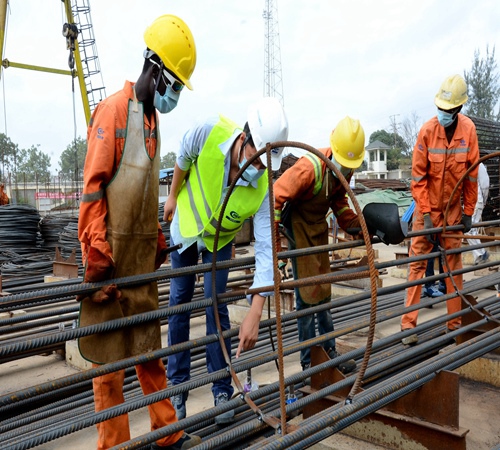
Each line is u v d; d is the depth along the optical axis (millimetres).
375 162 56438
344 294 6906
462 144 4547
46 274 9000
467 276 8438
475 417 3387
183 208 3057
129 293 2318
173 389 2250
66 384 1937
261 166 2541
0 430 2621
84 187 2145
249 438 2998
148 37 2223
